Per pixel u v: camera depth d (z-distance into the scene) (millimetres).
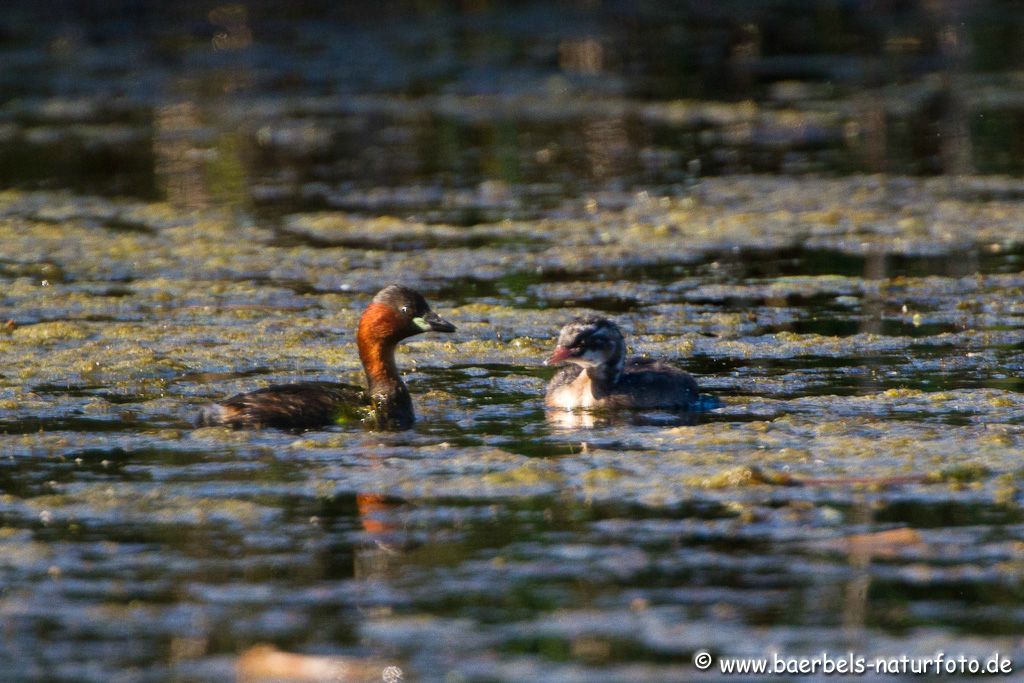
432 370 15773
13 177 28531
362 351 13930
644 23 44031
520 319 17969
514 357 16312
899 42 41250
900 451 12070
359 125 33250
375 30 43781
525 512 10625
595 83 37469
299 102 35875
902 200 25094
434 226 23859
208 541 10070
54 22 44031
